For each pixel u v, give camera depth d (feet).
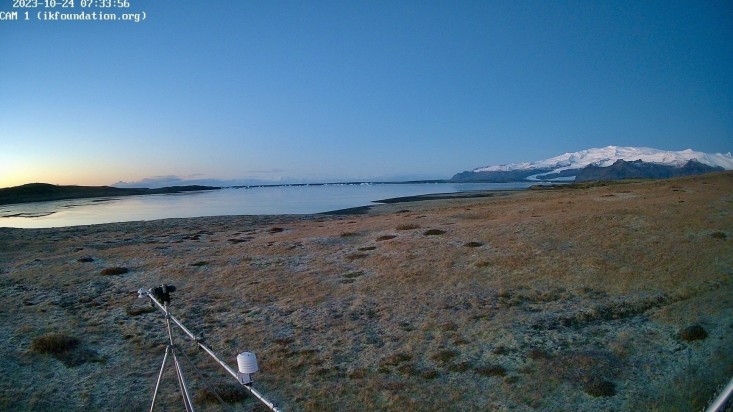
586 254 98.43
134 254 134.92
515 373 52.37
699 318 63.72
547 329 64.49
